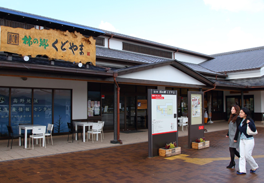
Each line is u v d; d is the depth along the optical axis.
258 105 19.06
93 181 5.02
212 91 20.30
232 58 24.11
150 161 6.71
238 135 5.77
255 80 18.83
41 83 10.89
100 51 13.60
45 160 6.74
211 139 10.79
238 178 5.22
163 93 7.69
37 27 8.16
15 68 6.88
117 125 9.63
